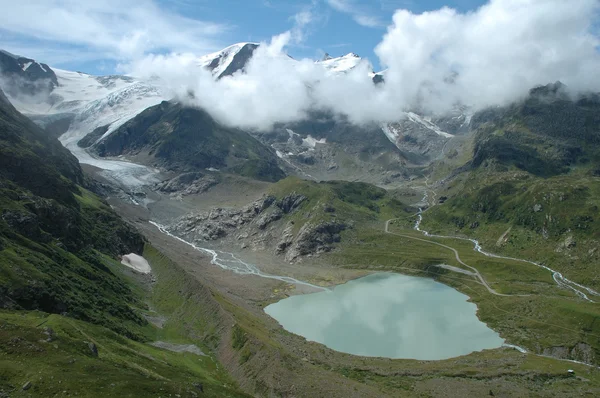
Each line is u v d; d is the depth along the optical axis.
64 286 164.75
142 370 114.25
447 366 176.12
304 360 172.75
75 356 103.25
